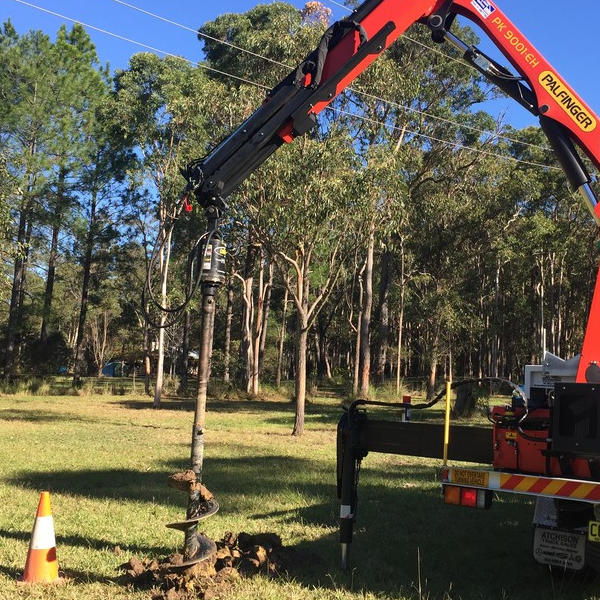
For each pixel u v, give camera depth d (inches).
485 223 1457.9
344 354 2704.2
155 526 280.2
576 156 244.8
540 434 199.5
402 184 679.7
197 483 211.9
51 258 1501.0
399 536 277.3
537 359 1689.2
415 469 470.0
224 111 697.6
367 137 838.5
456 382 217.3
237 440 628.4
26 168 1184.2
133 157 1286.9
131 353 2464.3
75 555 234.5
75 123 1242.6
